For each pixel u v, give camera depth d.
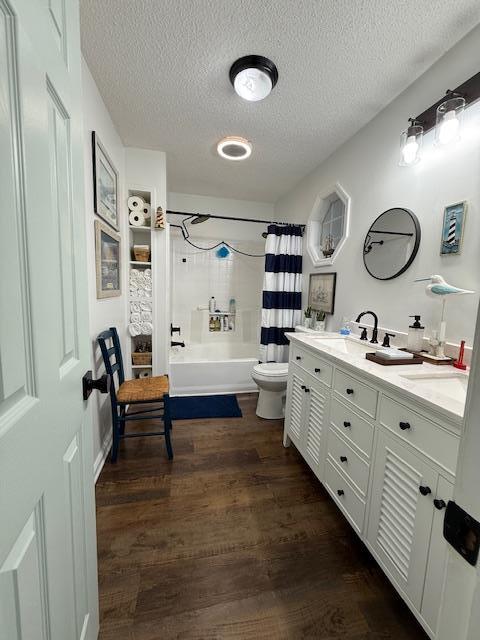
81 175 0.75
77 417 0.73
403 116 1.62
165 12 1.19
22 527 0.46
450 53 1.33
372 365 1.25
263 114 1.85
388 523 1.04
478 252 1.22
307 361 1.75
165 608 1.02
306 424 1.72
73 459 0.70
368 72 1.48
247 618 1.00
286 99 1.70
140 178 2.39
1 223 0.40
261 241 3.79
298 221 3.02
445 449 0.82
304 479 1.71
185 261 3.66
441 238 1.38
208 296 3.79
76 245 0.72
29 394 0.48
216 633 0.95
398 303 1.66
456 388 1.18
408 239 1.57
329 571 1.17
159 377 2.18
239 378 3.04
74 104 0.70
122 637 0.93
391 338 1.69
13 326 0.43
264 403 2.45
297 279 2.77
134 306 2.51
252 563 1.19
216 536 1.31
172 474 1.72
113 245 2.03
